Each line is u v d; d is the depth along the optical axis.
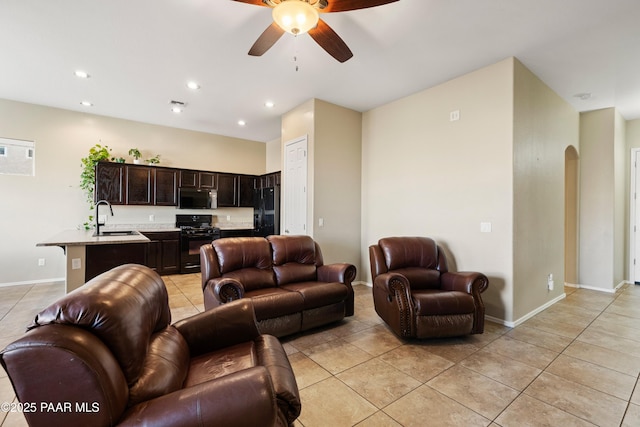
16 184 4.77
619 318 3.54
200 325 1.81
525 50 3.12
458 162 3.73
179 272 5.77
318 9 1.99
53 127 5.01
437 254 3.54
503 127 3.31
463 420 1.80
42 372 0.92
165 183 5.85
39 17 2.62
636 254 5.20
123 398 1.04
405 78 3.79
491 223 3.41
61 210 5.09
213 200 6.42
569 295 4.51
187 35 2.89
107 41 3.00
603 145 4.77
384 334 3.07
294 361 2.51
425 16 2.58
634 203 5.21
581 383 2.20
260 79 3.85
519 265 3.36
